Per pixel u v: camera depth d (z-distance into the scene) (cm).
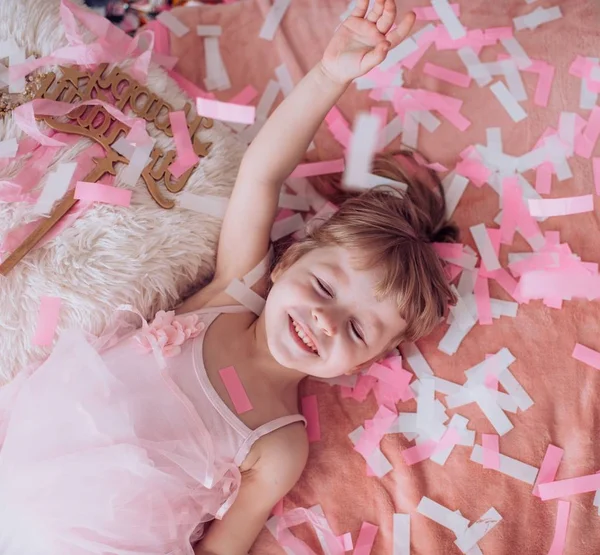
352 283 107
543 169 131
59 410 98
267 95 135
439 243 125
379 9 101
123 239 111
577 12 136
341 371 108
